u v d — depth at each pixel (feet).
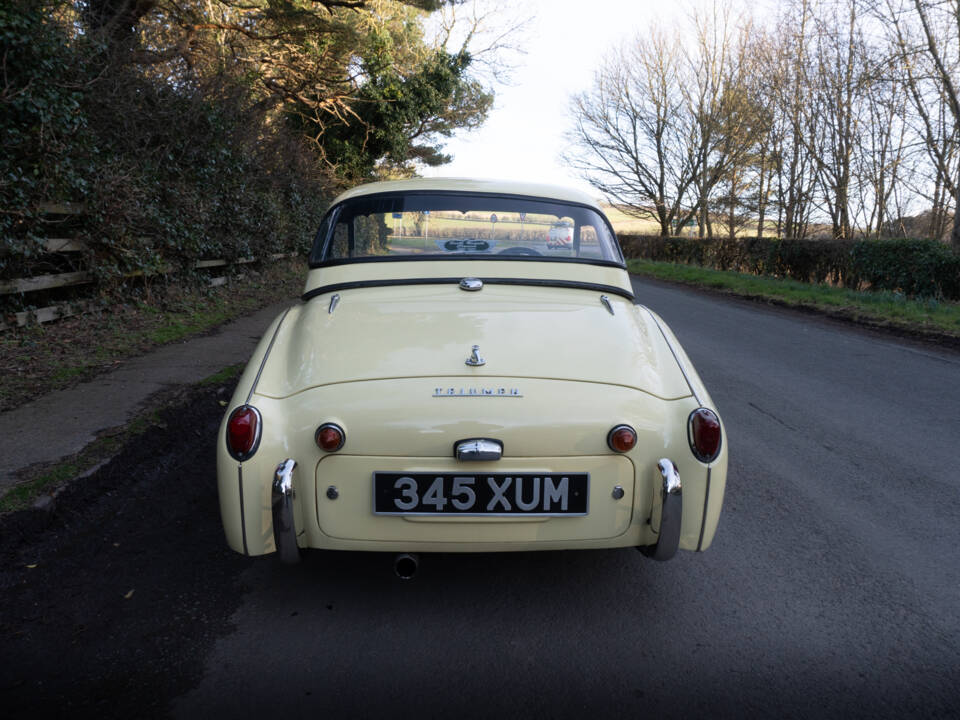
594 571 9.68
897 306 38.09
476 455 7.45
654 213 132.87
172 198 30.73
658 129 127.24
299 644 7.79
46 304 24.89
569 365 8.11
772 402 19.10
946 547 10.44
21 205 21.12
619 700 6.89
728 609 8.68
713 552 10.26
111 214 25.41
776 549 10.34
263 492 7.62
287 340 9.17
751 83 83.05
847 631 8.19
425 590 9.09
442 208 11.27
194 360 20.84
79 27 28.60
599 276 10.85
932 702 6.91
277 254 50.65
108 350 21.56
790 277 59.82
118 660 7.42
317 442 7.49
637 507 7.83
